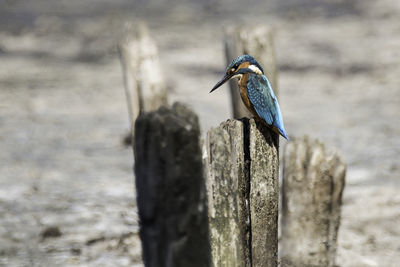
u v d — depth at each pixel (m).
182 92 25.53
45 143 17.84
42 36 36.34
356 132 18.83
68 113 22.25
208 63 30.77
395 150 16.44
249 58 6.77
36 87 26.06
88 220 11.24
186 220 4.27
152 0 49.41
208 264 4.38
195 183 4.28
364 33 35.81
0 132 19.11
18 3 47.06
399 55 30.52
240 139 5.75
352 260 9.80
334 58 30.77
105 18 41.69
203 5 47.19
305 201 8.00
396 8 42.44
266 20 40.75
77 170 15.02
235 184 5.71
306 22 39.91
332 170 7.98
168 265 4.27
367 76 27.27
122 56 10.38
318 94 25.08
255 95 6.45
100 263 9.42
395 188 13.24
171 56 32.19
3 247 9.93
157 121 4.20
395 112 21.41
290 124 20.34
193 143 4.25
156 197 4.24
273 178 6.13
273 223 6.20
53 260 9.50
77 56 32.06
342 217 11.80
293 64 30.09
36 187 13.31
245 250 6.02
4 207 11.94
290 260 8.09
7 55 31.98
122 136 18.28
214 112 22.11
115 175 14.62
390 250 10.28
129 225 10.98
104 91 25.92
